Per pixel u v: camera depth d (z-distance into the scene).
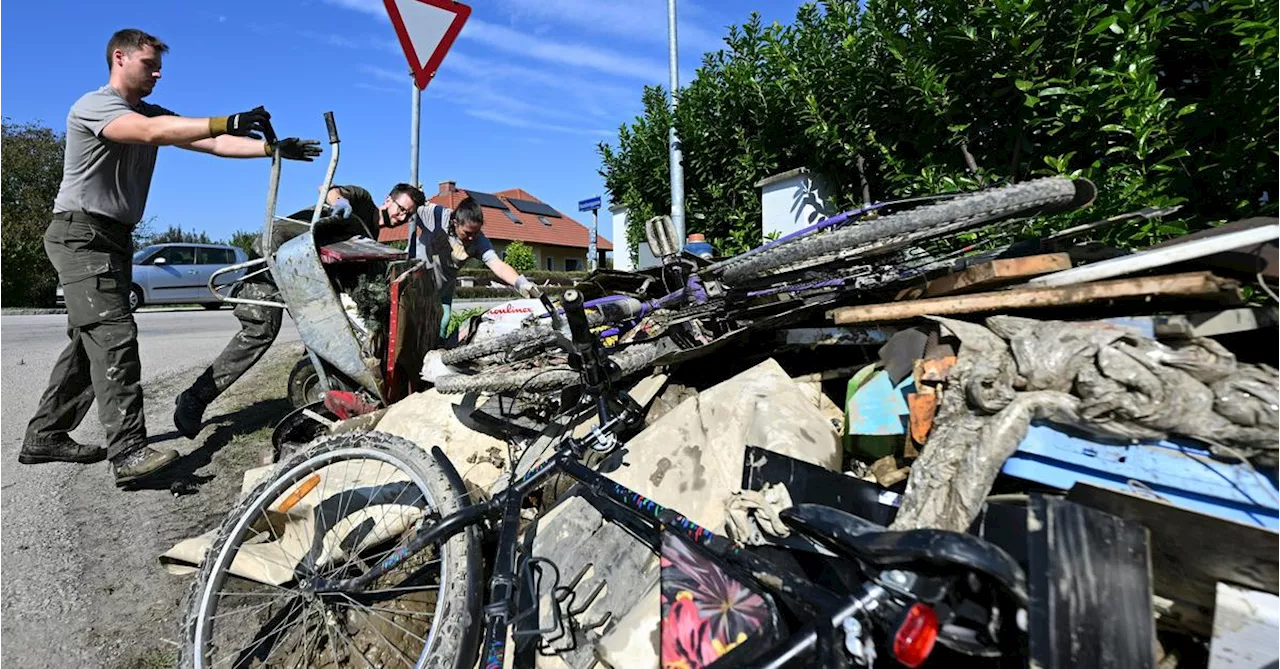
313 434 4.16
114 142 3.76
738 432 2.58
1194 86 3.48
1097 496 1.81
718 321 3.30
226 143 3.86
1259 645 1.52
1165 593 1.77
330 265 4.23
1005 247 3.18
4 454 4.75
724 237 6.89
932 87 3.95
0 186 29.12
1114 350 1.93
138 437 3.95
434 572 2.72
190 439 4.81
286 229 4.55
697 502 2.46
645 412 3.14
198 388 4.55
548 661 2.29
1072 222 3.26
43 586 3.12
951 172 4.12
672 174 6.18
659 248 3.84
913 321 2.55
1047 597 1.47
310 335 4.08
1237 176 3.15
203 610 2.57
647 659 2.08
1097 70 3.17
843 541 1.66
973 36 3.64
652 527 2.37
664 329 3.32
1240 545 1.58
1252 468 1.70
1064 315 2.29
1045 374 1.99
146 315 16.36
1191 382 1.83
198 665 2.49
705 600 2.01
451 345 4.47
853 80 4.72
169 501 3.99
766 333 3.18
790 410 2.55
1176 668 1.77
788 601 1.82
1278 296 2.02
